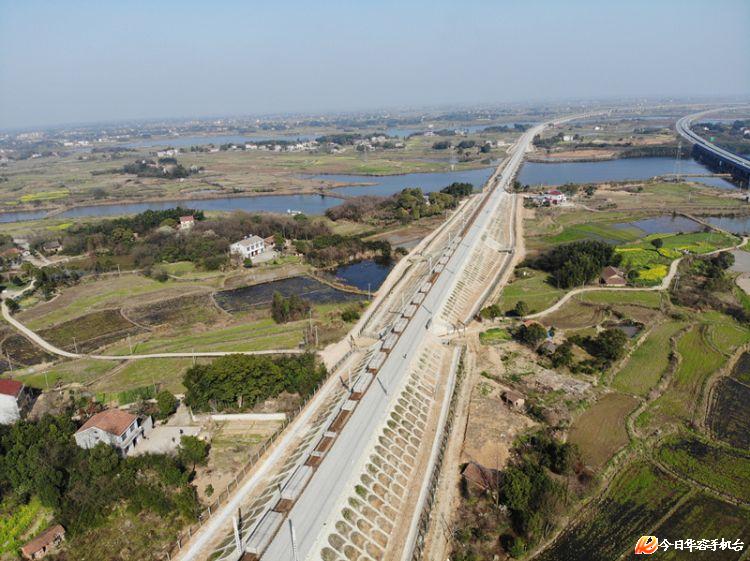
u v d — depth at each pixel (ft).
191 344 314.14
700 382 248.93
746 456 198.70
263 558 143.84
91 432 205.77
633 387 245.86
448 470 192.13
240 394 236.84
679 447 204.64
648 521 168.66
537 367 265.34
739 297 348.18
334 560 148.97
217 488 187.73
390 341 281.13
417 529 164.55
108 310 378.12
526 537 160.56
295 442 210.18
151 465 194.18
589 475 185.68
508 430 214.69
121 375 279.08
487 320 324.80
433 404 236.22
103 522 174.19
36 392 264.52
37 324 356.79
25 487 186.29
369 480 181.06
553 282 387.14
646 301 344.08
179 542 161.48
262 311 363.76
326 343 305.32
